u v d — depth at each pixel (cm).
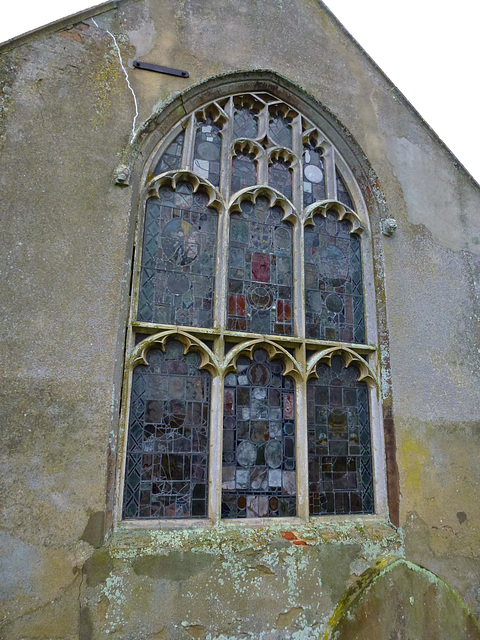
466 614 341
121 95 376
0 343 295
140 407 338
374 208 450
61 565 275
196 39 420
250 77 434
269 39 454
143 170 380
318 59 471
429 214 475
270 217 426
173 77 400
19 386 293
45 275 317
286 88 449
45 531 277
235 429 359
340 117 459
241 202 416
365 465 391
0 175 321
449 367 433
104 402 311
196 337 365
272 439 368
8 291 305
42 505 280
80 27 375
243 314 389
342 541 346
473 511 401
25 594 264
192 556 305
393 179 466
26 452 285
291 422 378
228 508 341
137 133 371
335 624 300
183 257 384
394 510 373
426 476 391
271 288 407
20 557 269
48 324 310
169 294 371
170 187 393
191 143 407
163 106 388
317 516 361
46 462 287
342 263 439
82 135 353
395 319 421
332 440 386
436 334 437
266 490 355
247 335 375
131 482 321
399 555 359
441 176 496
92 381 311
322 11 493
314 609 322
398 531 368
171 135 404
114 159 360
